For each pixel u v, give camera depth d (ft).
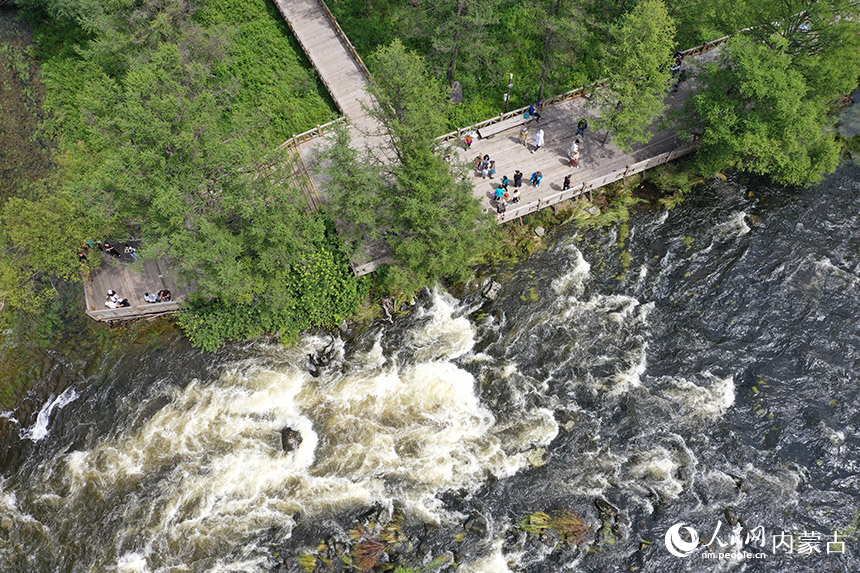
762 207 126.21
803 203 126.00
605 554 92.02
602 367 109.91
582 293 118.42
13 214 111.55
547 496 97.66
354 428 106.22
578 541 93.25
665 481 97.71
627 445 101.65
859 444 99.66
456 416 106.83
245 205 96.78
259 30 154.61
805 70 117.08
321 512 97.81
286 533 96.12
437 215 101.91
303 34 152.87
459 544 94.02
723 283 117.29
